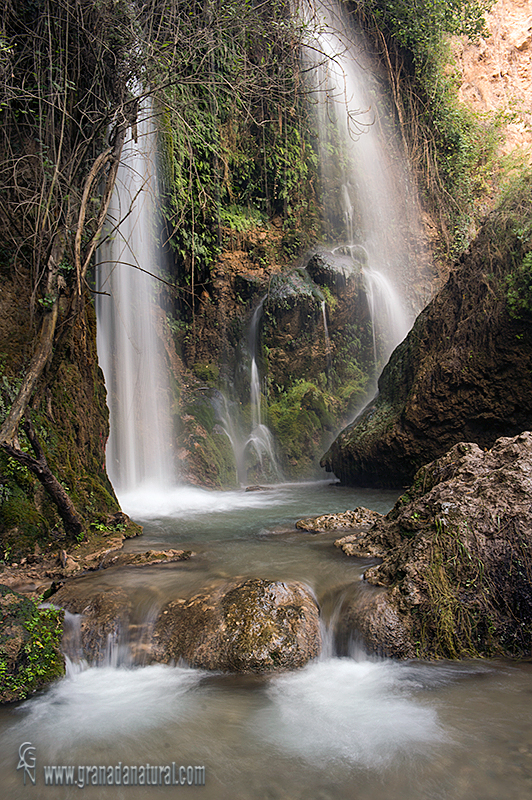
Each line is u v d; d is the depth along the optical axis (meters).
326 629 3.85
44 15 6.06
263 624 3.68
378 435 10.03
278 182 14.86
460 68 18.73
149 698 3.27
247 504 8.89
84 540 5.66
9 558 5.08
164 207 11.68
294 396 13.09
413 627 3.70
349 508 8.20
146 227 11.35
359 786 2.38
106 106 6.31
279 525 6.82
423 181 17.03
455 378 8.84
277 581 4.08
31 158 6.10
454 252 16.89
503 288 8.32
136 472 10.44
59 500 5.38
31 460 5.09
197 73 7.07
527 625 3.71
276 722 2.95
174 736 2.86
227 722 2.97
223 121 13.52
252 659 3.51
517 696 3.11
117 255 10.34
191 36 6.86
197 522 7.21
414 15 15.96
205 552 5.31
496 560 3.81
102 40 6.20
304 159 15.33
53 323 5.61
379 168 16.77
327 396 13.66
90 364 6.95
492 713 2.93
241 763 2.60
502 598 3.76
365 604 3.85
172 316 12.74
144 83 6.54
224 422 12.29
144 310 11.35
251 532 6.39
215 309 13.44
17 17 6.01
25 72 6.10
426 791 2.32
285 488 11.06
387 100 16.86
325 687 3.32
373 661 3.63
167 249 12.34
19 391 5.20
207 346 13.35
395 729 2.82
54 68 6.18
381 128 16.81
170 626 3.81
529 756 2.51
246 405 13.01
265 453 12.40
